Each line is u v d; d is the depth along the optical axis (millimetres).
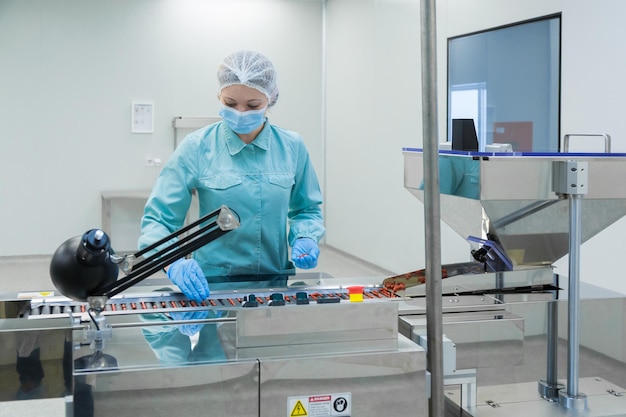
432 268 1135
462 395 1402
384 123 5504
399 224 5293
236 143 2033
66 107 6215
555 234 1560
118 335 1278
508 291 1690
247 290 1718
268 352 1183
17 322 1252
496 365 1475
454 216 1676
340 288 1752
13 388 1198
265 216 2059
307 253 1987
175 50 6445
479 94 4180
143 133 6422
